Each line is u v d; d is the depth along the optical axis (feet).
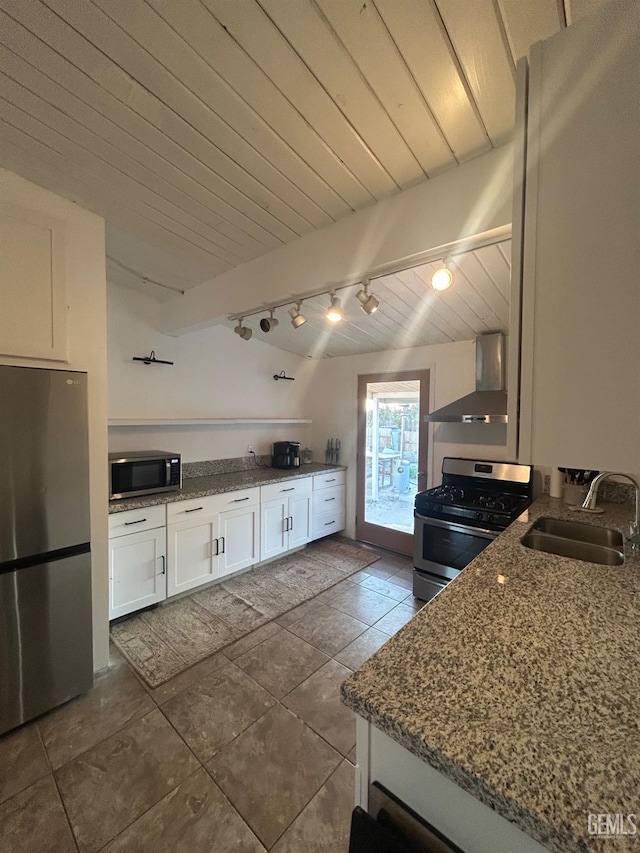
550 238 2.06
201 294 9.00
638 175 1.82
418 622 2.99
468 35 3.07
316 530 12.38
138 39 3.31
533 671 2.38
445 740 1.88
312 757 4.89
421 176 4.84
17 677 5.17
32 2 3.05
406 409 11.77
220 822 4.09
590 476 7.43
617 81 1.87
